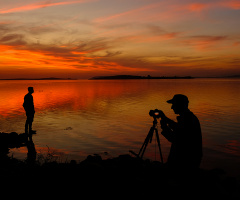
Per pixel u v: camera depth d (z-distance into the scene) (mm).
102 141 10992
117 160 7074
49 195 4195
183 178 3861
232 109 22391
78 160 8117
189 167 3768
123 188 4496
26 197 4102
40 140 11000
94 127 14281
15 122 16094
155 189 4250
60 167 5898
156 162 7527
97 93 49344
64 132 12844
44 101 31422
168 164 4059
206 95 40438
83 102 30031
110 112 20859
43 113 20297
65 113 20266
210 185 4664
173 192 3947
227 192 4738
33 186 4590
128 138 11602
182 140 3771
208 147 10039
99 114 19672
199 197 3977
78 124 15273
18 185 4621
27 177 5082
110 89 68500
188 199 3871
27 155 8453
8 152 8844
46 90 63188
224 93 45469
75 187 4551
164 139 11344
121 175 5273
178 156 3846
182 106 3832
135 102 29781
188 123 3752
